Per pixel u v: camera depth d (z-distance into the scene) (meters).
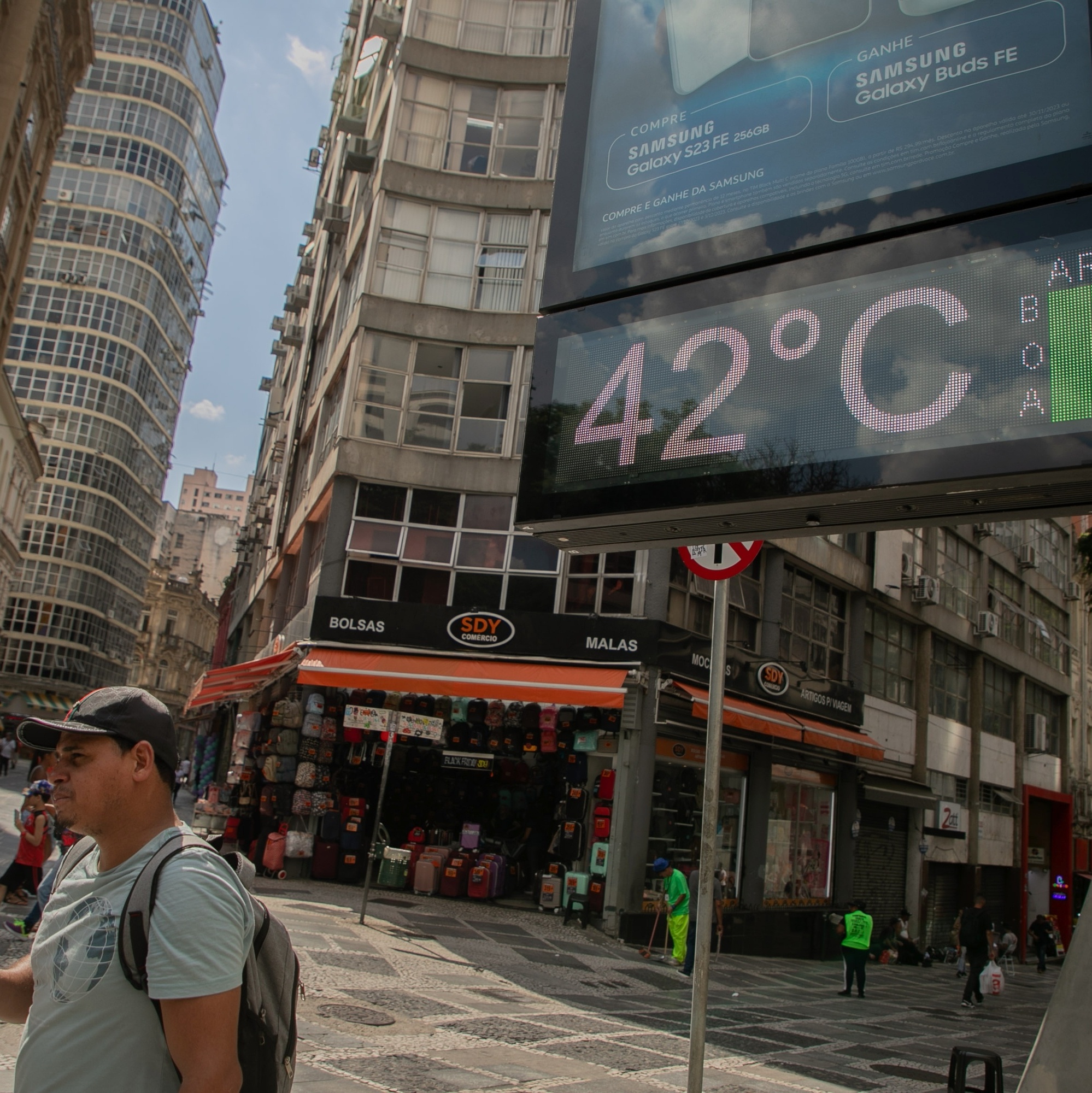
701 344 4.05
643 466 4.04
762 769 18.80
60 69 38.12
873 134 3.88
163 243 86.56
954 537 28.70
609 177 4.62
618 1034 8.54
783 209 4.01
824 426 3.64
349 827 16.61
